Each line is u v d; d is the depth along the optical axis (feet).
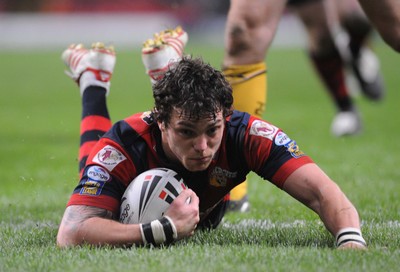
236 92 59.00
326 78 113.29
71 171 84.17
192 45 362.12
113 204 43.65
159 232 42.04
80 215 43.24
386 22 58.23
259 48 58.95
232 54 59.26
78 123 137.49
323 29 105.19
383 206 61.82
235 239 46.44
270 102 171.42
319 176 43.37
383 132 122.42
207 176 44.47
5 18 385.09
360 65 129.80
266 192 71.51
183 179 44.32
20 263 39.19
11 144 110.93
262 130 44.29
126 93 194.08
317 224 52.29
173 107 39.96
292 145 44.39
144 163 43.96
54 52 346.74
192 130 39.93
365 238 45.91
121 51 352.69
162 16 392.06
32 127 132.26
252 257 39.04
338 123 116.26
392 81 214.28
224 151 43.93
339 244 41.93
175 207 42.47
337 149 102.63
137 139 44.01
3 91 203.92
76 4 397.39
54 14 393.50
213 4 393.09
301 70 255.50
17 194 72.95
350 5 125.18
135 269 36.73
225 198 49.52
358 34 126.41
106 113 54.54
